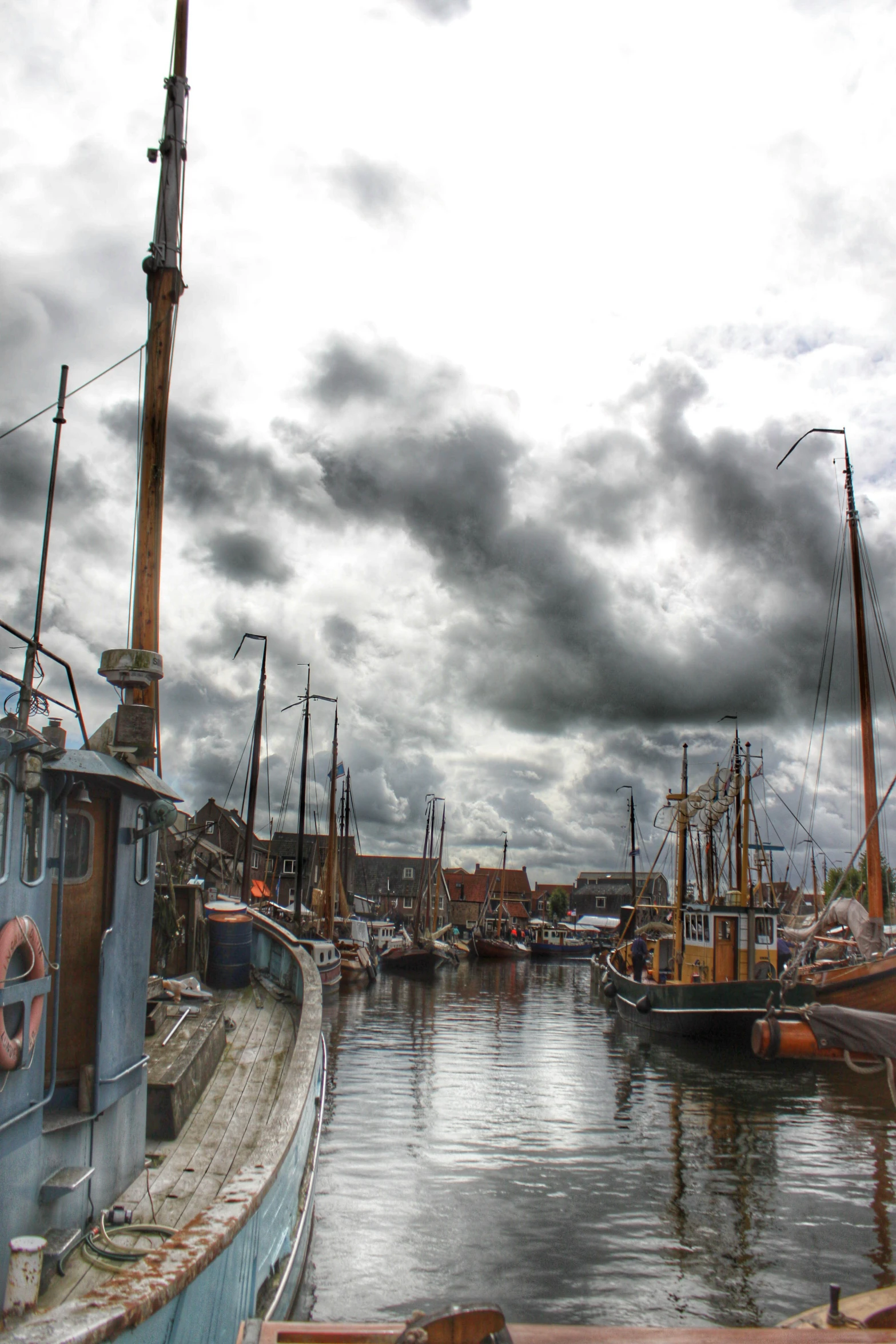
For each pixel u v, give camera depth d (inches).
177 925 515.8
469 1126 691.4
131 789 282.5
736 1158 618.8
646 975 1430.9
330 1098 782.5
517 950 3417.8
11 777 217.3
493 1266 415.2
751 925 1224.8
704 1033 1141.7
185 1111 347.6
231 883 1115.9
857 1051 232.8
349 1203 495.2
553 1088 861.8
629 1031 1310.3
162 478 462.6
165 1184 289.7
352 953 1982.0
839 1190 544.7
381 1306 370.3
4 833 215.0
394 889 4271.7
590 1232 464.4
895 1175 579.5
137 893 294.7
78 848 269.7
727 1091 871.1
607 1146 645.3
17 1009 216.7
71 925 266.4
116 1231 244.8
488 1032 1266.0
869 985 670.5
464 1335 139.3
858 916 673.6
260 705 1536.7
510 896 4955.7
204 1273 191.0
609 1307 380.8
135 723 286.7
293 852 3277.6
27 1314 181.0
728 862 1619.1
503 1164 585.3
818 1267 426.3
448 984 2172.7
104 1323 152.4
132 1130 289.1
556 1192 530.3
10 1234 209.0
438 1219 473.7
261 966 678.5
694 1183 556.1
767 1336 166.2
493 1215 483.5
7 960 208.1
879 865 1047.6
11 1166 209.2
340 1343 162.6
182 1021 426.9
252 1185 242.4
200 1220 210.2
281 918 2021.4
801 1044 237.3
